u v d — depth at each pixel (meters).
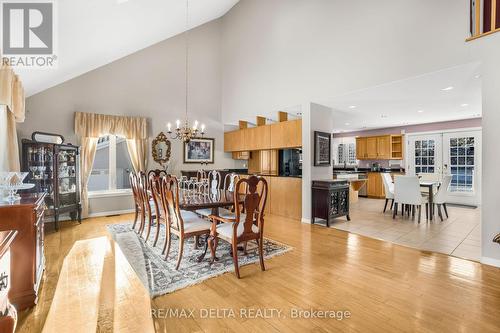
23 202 2.17
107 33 3.67
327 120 5.18
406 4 3.46
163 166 6.11
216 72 7.11
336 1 4.30
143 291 2.25
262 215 2.65
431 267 2.73
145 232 4.10
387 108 5.34
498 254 2.73
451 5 3.07
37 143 4.11
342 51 4.21
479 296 2.14
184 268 2.71
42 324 1.81
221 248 3.33
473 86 3.81
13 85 2.94
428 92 4.11
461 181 6.84
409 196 4.86
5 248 1.13
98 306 2.03
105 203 5.39
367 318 1.85
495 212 2.75
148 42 5.51
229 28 6.91
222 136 7.23
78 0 2.41
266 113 5.96
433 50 3.21
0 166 3.27
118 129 5.37
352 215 5.40
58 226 4.41
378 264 2.82
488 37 2.77
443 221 4.84
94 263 2.86
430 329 1.72
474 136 6.59
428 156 7.45
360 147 8.80
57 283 2.40
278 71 5.43
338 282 2.40
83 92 5.07
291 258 2.99
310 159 4.73
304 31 4.86
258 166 7.20
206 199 3.17
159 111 6.08
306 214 4.77
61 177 4.45
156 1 3.67
